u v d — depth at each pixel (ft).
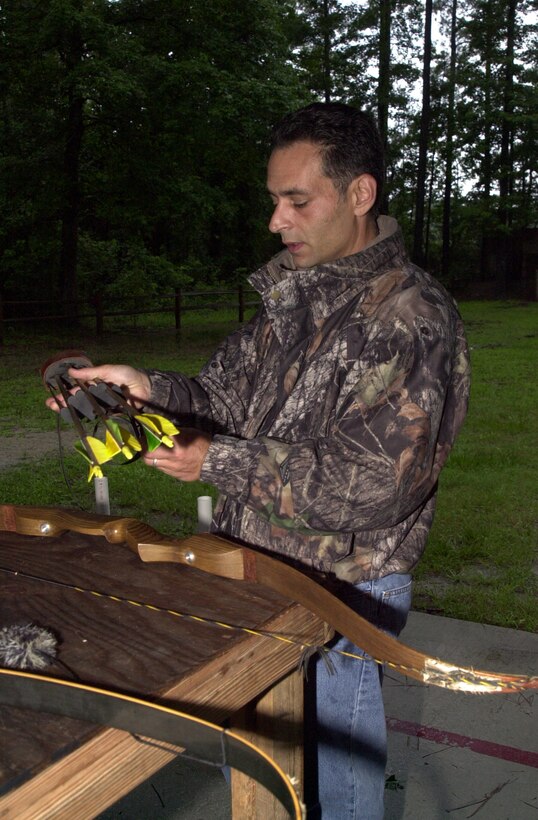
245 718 5.34
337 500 4.82
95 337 56.90
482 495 18.89
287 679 5.05
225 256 98.68
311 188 5.34
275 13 56.39
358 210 5.48
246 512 5.59
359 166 5.35
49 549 5.38
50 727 3.38
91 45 49.16
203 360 44.52
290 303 5.57
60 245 64.08
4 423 28.50
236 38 55.36
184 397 6.28
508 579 14.12
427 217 136.15
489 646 11.64
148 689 3.68
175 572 4.97
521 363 43.04
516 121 112.06
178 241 93.71
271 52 56.49
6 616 4.40
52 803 3.21
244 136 53.83
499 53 115.65
